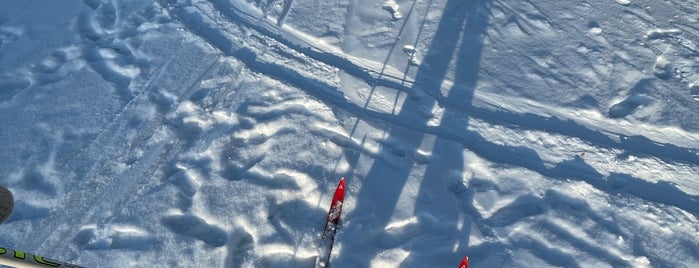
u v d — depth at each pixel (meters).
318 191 4.22
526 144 4.64
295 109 4.69
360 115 4.71
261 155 4.40
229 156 4.38
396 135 4.60
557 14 5.48
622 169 4.53
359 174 4.34
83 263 3.80
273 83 4.84
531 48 5.23
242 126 4.56
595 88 4.99
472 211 4.23
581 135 4.73
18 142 4.32
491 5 5.51
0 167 4.17
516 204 4.28
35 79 4.75
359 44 5.19
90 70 4.84
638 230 4.16
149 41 5.10
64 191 4.11
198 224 4.04
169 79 4.83
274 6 5.41
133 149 4.38
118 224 3.97
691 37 5.37
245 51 5.11
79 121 4.50
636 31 5.39
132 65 4.90
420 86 4.96
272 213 4.11
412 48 5.19
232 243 3.95
